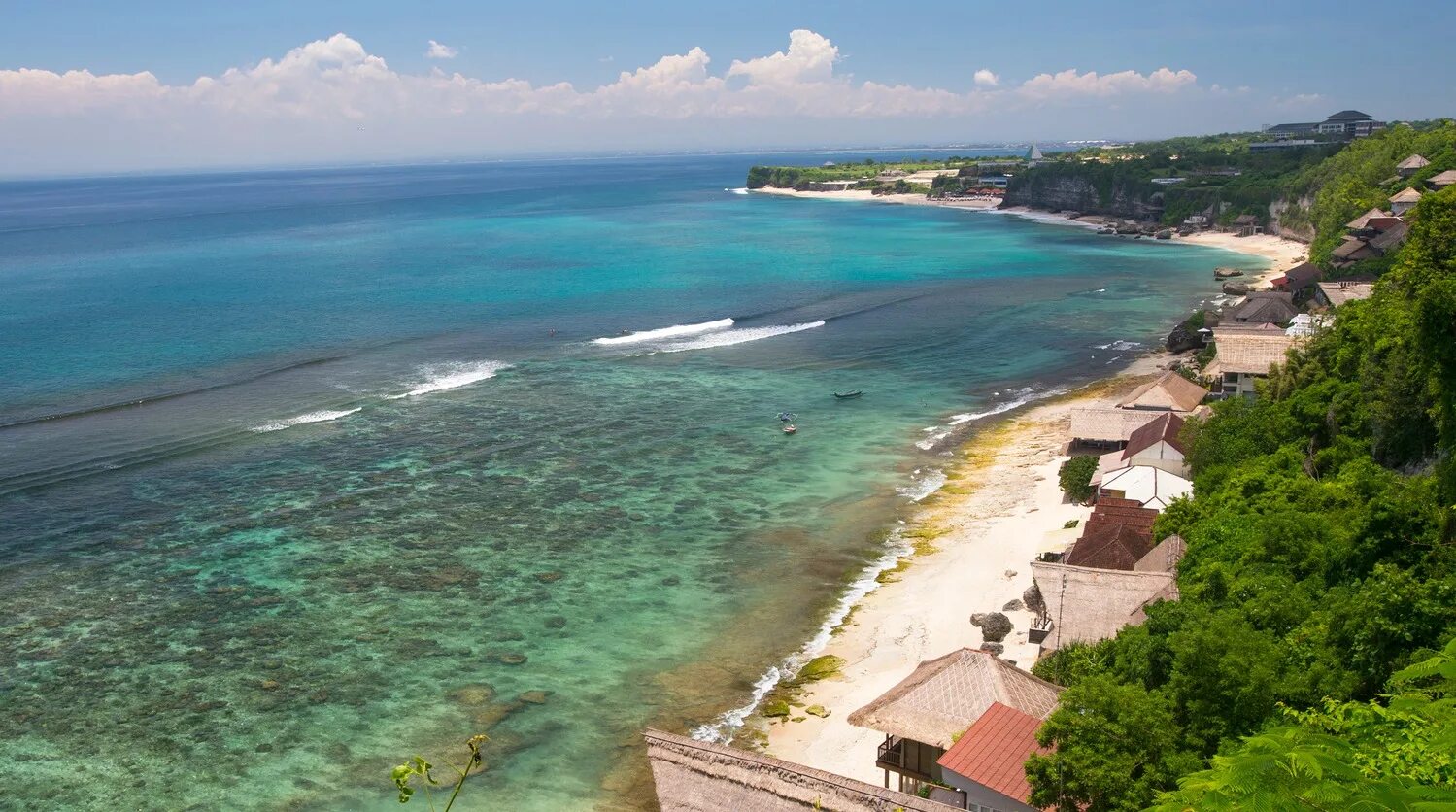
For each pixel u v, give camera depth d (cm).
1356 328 5869
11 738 3612
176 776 3434
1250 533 4056
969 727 3023
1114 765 2470
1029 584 4741
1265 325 8856
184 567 4947
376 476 6219
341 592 4728
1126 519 4994
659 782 2533
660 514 5681
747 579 4903
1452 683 1480
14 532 5312
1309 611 3212
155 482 6069
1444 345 4122
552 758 3553
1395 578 2723
